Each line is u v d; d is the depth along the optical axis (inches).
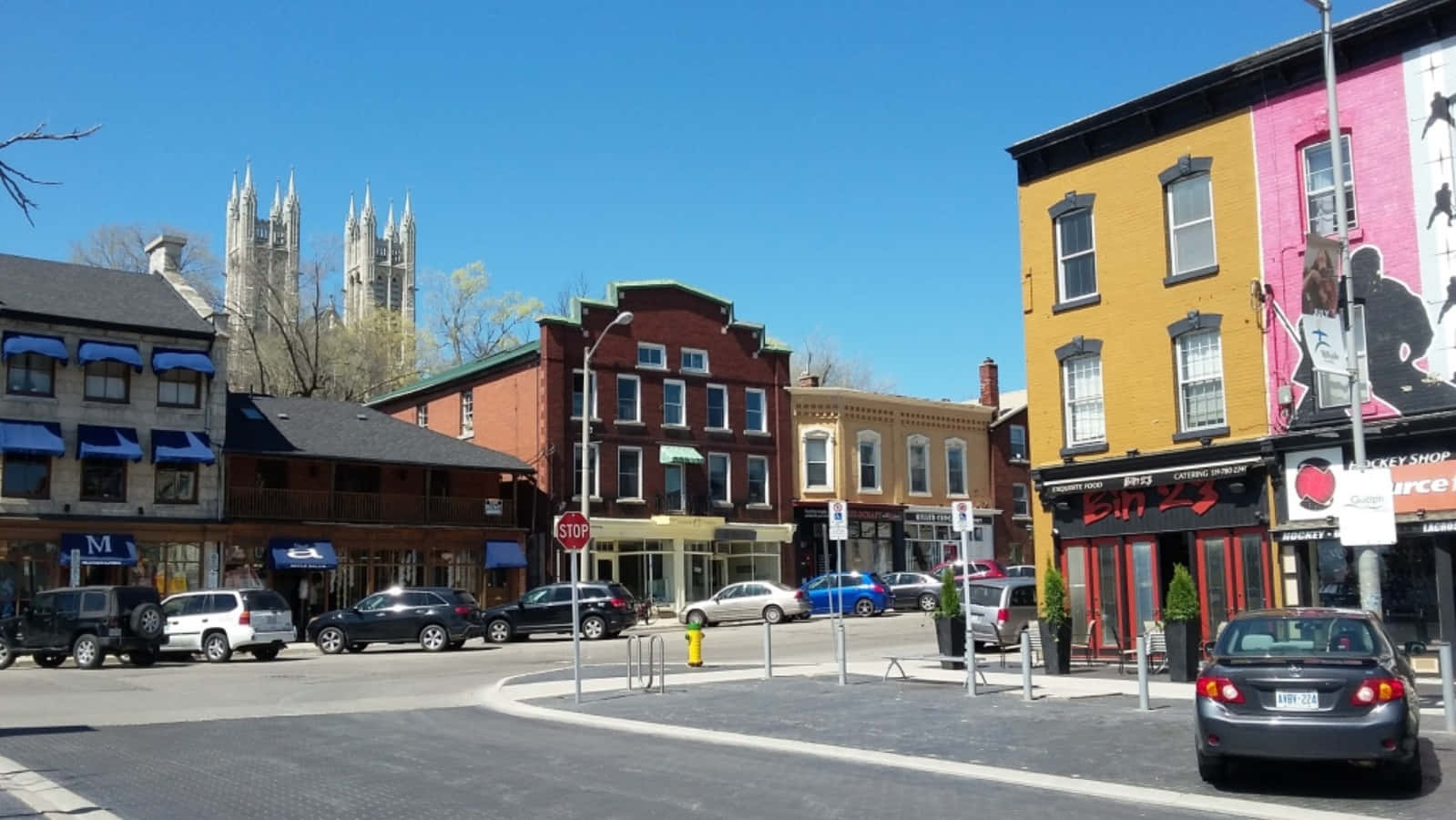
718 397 2036.2
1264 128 858.8
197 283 2418.8
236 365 2564.0
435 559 1764.3
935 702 698.8
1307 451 813.2
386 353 2711.6
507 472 1857.8
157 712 726.5
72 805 411.2
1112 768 473.1
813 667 969.5
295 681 954.7
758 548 2030.0
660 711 690.2
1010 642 1072.8
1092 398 964.6
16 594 1423.5
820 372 3221.0
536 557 1840.6
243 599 1202.6
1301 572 815.7
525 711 713.0
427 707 748.0
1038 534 996.6
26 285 1502.2
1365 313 796.0
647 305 1978.3
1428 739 523.8
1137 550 924.0
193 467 1560.0
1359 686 408.5
